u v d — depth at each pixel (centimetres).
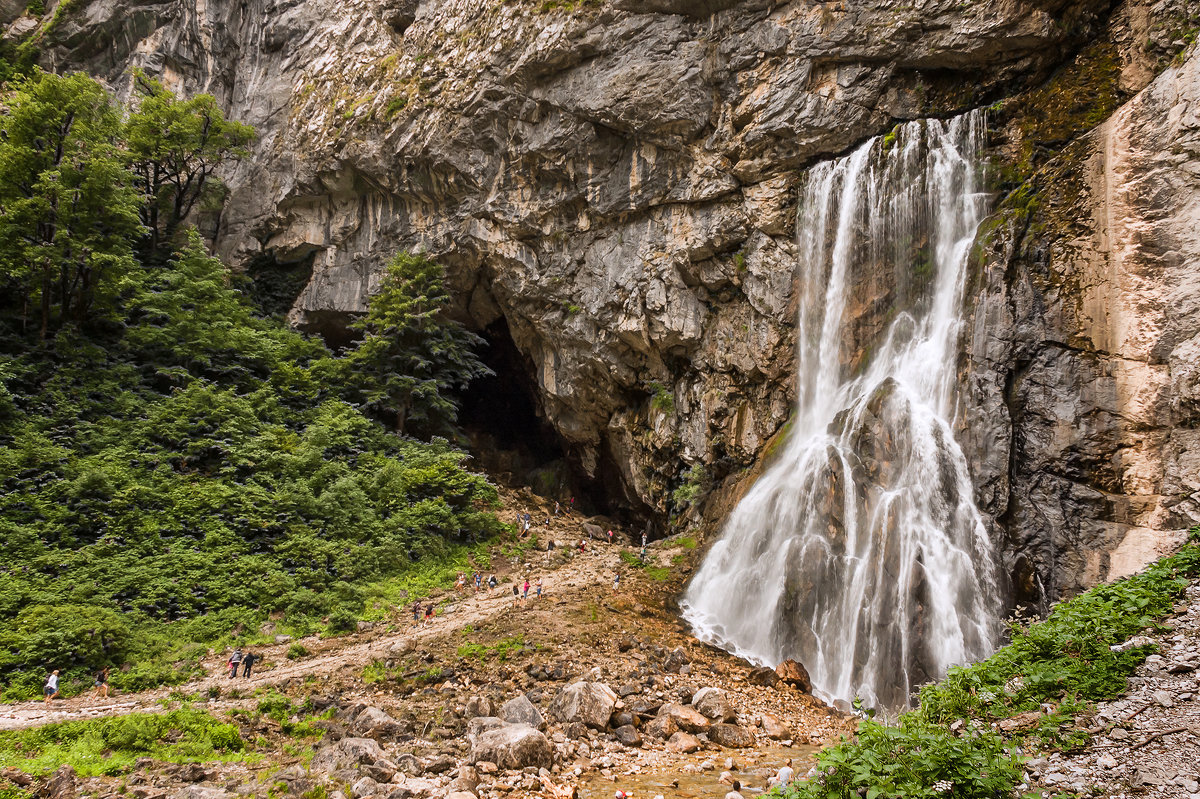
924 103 2450
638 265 3077
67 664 1830
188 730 1395
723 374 2920
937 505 1908
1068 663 955
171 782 1173
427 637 2016
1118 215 1805
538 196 3331
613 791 1149
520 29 3159
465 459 3603
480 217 3509
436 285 3675
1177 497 1603
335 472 3000
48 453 2550
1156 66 2023
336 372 3716
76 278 3281
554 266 3375
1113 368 1764
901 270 2348
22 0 5066
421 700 1594
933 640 1764
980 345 1986
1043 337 1892
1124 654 930
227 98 4625
